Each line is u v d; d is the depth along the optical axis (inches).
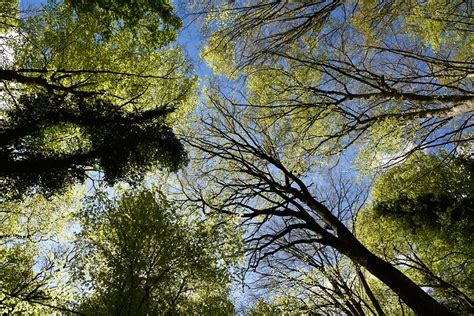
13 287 293.6
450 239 398.3
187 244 227.5
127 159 255.6
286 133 406.6
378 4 318.7
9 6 305.1
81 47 330.3
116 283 216.1
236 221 278.1
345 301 381.4
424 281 422.6
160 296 217.3
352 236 354.9
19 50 317.1
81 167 250.4
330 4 324.2
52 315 240.7
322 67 376.5
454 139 375.2
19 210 377.4
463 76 310.2
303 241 350.9
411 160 444.1
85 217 235.8
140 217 231.5
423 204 418.6
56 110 253.1
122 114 274.7
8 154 222.5
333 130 380.2
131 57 339.3
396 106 349.1
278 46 360.8
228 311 235.8
